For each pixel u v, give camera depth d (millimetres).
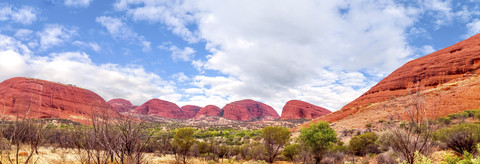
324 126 23062
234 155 27250
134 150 7984
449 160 6668
